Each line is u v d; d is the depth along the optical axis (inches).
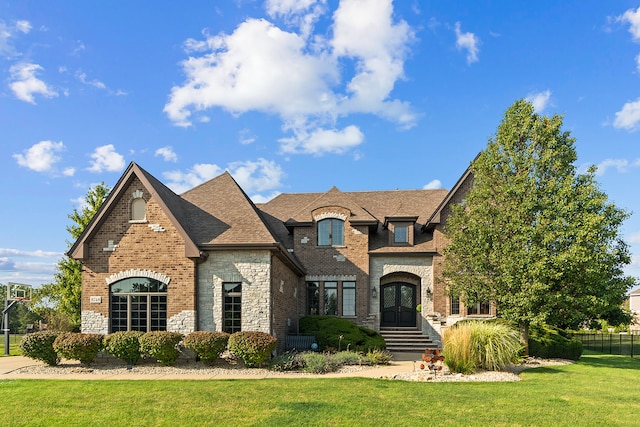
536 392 539.8
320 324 978.1
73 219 1285.7
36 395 507.2
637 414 447.5
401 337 1062.4
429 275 1114.1
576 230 784.3
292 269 1000.2
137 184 824.9
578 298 800.9
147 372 680.4
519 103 911.0
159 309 792.9
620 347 1193.4
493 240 856.3
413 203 1282.0
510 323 867.4
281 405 462.9
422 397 505.0
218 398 492.1
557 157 867.4
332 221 1138.0
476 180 942.4
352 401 481.1
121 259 805.2
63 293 1259.8
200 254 785.6
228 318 796.0
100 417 424.2
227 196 933.8
